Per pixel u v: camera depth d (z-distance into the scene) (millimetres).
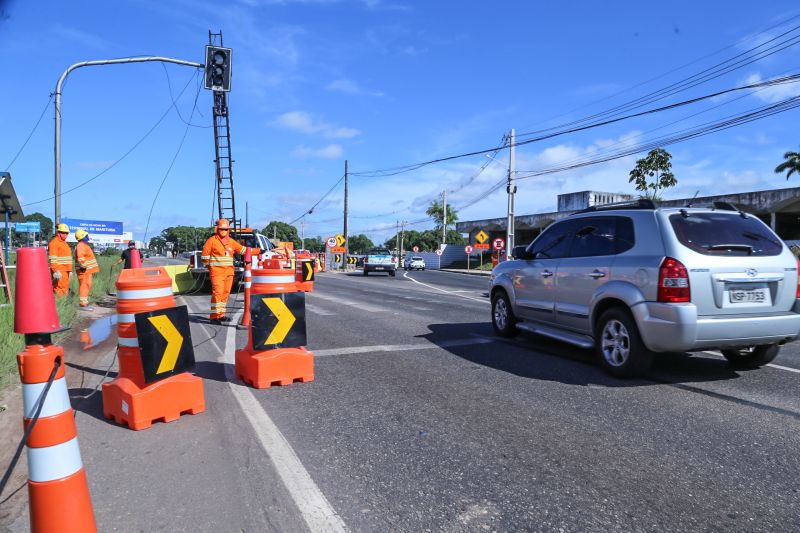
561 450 3854
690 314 5008
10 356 5758
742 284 5223
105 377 5844
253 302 5449
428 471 3510
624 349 5691
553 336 6824
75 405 4926
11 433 4109
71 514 2285
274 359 5480
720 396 5117
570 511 3008
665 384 5539
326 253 39812
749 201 30609
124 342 4496
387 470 3523
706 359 6668
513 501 3117
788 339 5434
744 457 3734
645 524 2873
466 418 4527
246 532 2797
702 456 3752
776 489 3270
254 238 17047
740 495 3197
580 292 6312
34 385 2283
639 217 5723
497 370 6172
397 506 3057
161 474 3467
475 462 3652
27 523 2887
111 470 3527
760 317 5246
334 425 4359
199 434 4164
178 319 4582
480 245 37531
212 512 2990
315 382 5672
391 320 10312
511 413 4652
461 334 8641
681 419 4492
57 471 2270
